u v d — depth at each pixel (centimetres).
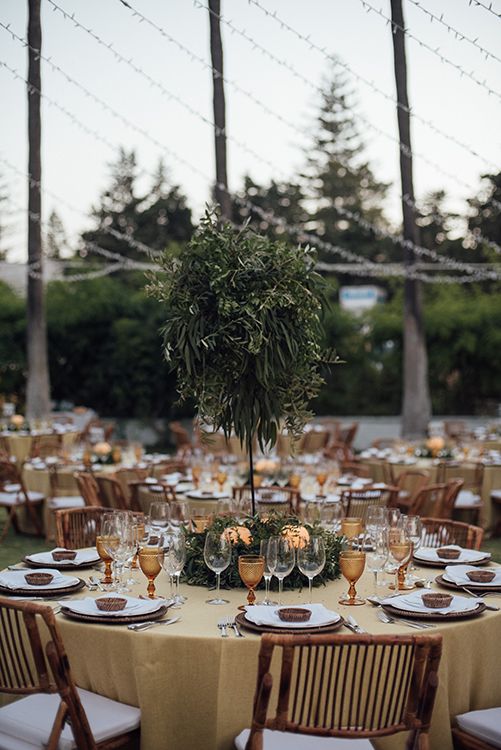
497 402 1923
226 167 1432
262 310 387
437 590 386
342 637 273
